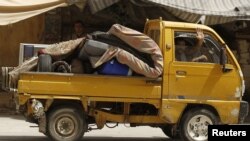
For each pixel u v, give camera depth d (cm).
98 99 983
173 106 1009
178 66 1011
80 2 1408
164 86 1004
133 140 1137
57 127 980
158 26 1045
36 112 955
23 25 1709
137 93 994
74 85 973
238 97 1039
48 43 1711
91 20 1717
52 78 967
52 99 970
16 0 1404
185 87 1014
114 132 1252
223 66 1027
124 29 985
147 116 1027
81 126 990
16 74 977
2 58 1716
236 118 1041
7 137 1110
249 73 1798
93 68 986
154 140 1149
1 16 1384
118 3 1552
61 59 992
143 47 986
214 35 1039
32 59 997
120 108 1024
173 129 1039
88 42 968
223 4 1515
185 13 1462
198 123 1030
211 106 1034
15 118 1445
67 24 1720
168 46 1009
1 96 1590
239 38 1792
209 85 1025
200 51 1034
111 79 984
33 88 961
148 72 983
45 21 1708
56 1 1405
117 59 980
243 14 1488
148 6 1464
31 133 1184
